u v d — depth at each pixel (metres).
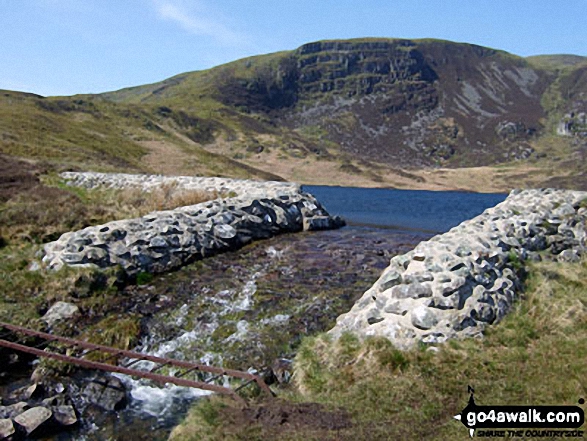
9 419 7.68
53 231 17.08
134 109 143.75
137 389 9.29
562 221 12.57
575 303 9.24
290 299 12.10
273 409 7.11
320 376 8.11
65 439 7.80
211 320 11.41
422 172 155.25
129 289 13.36
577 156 180.00
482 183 135.88
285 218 20.50
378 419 6.55
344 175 128.12
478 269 9.45
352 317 9.68
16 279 12.73
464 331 8.50
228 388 8.25
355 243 18.03
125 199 24.80
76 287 12.66
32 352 9.62
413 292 9.05
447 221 32.72
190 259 15.44
